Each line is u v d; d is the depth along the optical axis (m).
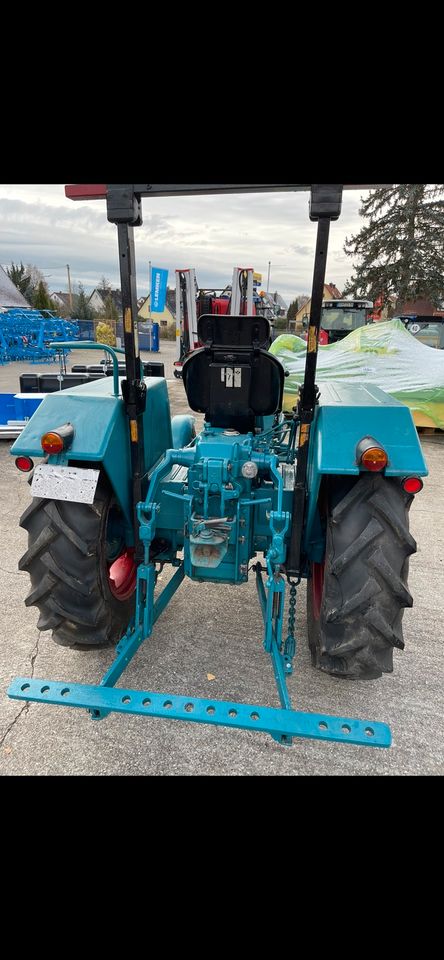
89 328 26.03
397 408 2.00
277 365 2.28
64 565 2.07
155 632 2.71
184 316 12.82
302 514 2.08
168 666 2.43
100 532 2.11
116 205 1.86
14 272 38.31
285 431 2.94
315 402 1.93
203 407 2.46
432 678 2.42
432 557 3.74
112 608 2.31
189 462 2.27
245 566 2.31
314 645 2.38
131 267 1.96
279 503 2.06
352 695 2.28
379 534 1.91
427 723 2.14
